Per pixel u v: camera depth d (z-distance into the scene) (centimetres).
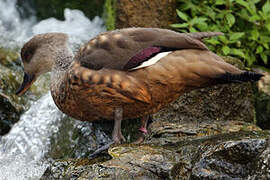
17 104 1015
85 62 752
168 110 895
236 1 1061
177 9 1109
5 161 917
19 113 1002
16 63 1116
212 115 918
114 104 756
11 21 1320
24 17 1338
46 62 894
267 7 1068
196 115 907
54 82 854
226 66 696
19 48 1163
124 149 693
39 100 1009
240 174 612
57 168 729
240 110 945
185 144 704
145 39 728
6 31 1278
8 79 1048
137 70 722
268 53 1108
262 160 586
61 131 925
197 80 714
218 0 1098
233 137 659
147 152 679
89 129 887
